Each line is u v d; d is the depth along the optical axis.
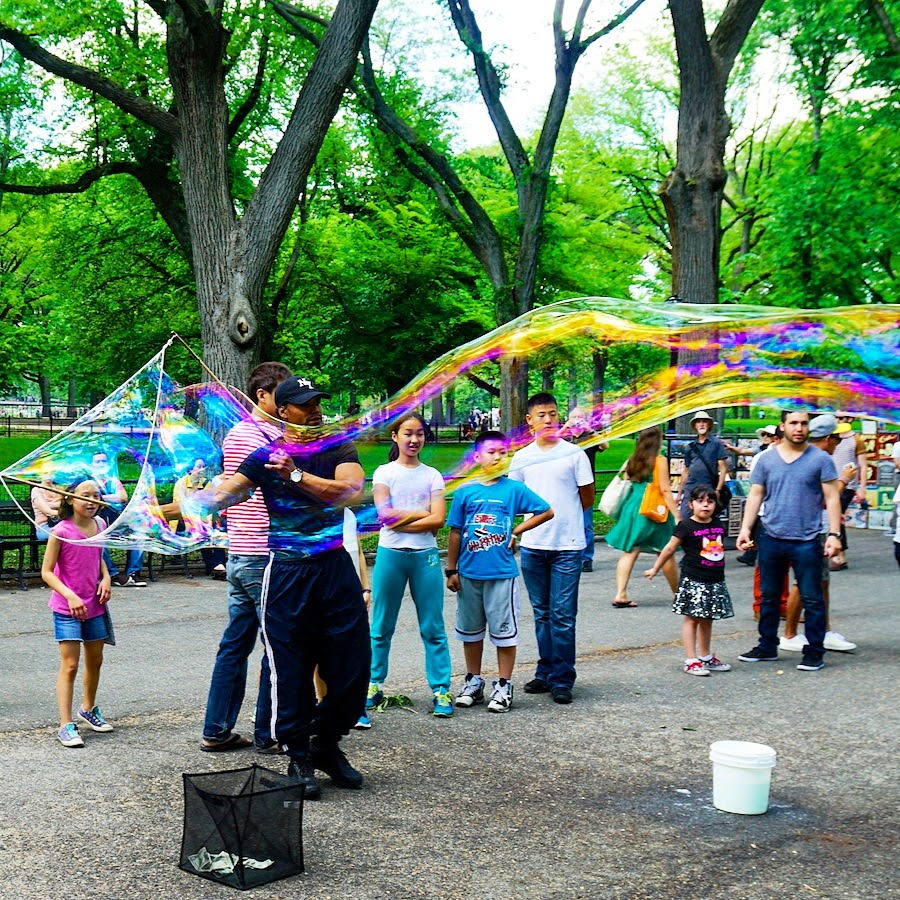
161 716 6.15
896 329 4.80
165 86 19.48
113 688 6.84
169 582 12.07
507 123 20.38
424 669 7.52
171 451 5.38
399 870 3.94
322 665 4.84
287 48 20.62
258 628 5.52
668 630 9.07
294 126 15.62
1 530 12.51
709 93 17.33
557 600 6.63
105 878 3.84
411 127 20.84
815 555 7.57
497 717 6.23
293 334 28.00
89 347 27.61
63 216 26.03
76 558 5.59
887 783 5.05
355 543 6.32
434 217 25.39
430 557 6.25
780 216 25.53
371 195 27.83
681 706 6.49
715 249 17.61
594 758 5.41
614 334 5.22
